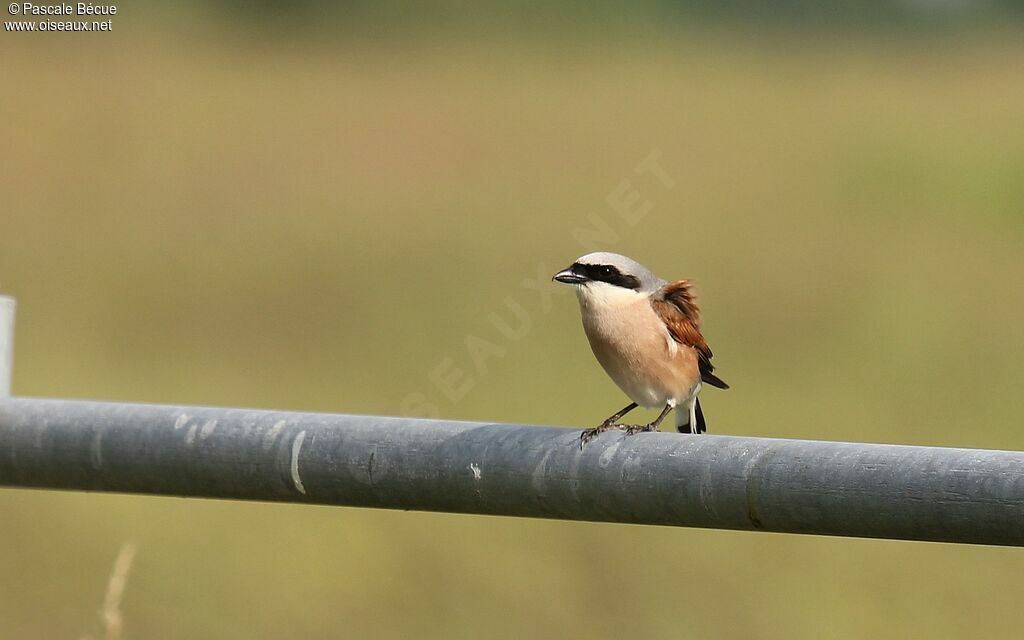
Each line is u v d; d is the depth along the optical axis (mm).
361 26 23688
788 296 15219
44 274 15766
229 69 20578
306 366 14570
